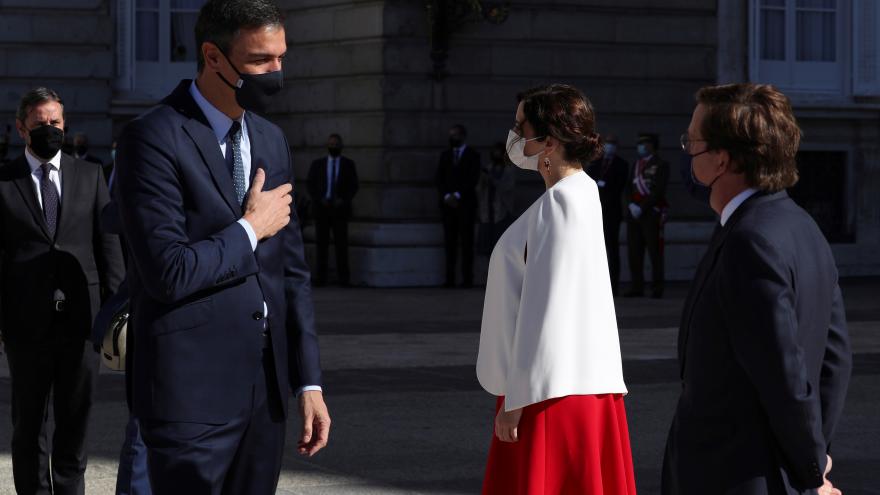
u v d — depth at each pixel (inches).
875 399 441.7
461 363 511.2
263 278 181.3
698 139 168.7
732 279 159.8
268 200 179.3
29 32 859.4
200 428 176.6
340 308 708.0
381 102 828.0
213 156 178.9
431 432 378.3
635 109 888.9
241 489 183.6
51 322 270.1
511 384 202.7
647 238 783.1
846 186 965.8
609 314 205.5
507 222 818.2
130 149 176.6
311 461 341.1
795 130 166.1
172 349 176.2
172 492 176.1
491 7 841.5
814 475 159.5
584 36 871.7
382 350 544.4
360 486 314.0
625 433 211.6
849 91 962.7
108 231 211.5
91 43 869.8
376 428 383.2
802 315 160.7
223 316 177.8
